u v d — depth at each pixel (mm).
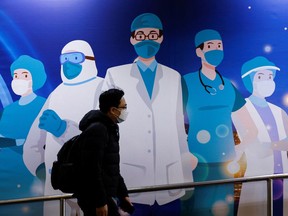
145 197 3996
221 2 4129
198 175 4082
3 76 3641
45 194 3730
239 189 4242
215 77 4125
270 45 4246
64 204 3719
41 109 3725
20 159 3680
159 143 3980
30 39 3689
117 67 3885
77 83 3799
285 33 4277
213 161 4117
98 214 2883
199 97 4082
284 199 4391
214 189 4176
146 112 3955
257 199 4293
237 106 4184
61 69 3762
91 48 3822
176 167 4023
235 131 4176
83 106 3811
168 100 4008
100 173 2896
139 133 3936
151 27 3955
